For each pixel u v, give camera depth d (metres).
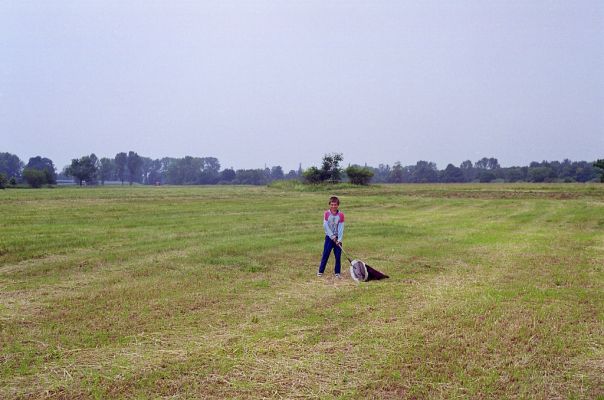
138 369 5.84
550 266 12.16
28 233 16.42
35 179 89.38
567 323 7.59
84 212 25.17
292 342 6.76
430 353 6.35
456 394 5.32
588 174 132.62
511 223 22.41
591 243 16.12
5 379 5.56
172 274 10.89
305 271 11.53
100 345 6.62
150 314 7.93
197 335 7.03
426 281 10.55
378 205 33.22
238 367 5.94
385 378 5.66
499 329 7.26
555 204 33.88
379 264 12.36
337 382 5.58
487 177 143.88
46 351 6.38
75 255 12.88
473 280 10.62
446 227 20.66
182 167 164.88
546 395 5.34
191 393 5.29
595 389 5.50
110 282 10.12
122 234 16.78
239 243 14.98
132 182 174.75
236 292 9.45
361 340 6.84
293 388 5.43
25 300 8.73
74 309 8.17
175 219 22.33
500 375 5.79
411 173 156.00
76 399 5.14
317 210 28.22
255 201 36.62
